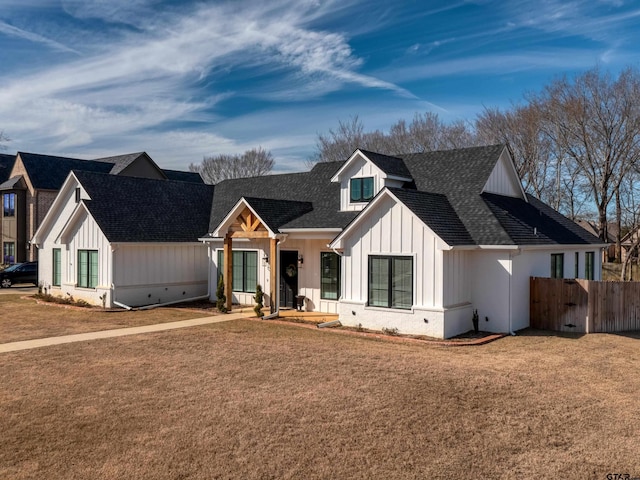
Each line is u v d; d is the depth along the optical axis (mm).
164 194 24594
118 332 15078
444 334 13891
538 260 16781
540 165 43062
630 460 6449
